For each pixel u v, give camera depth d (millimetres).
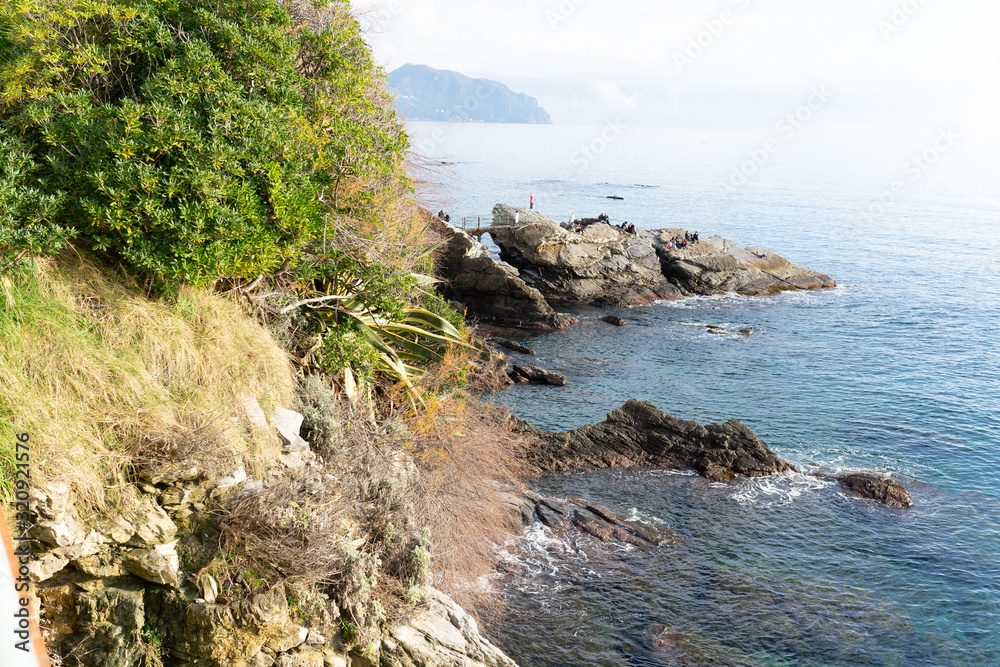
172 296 7973
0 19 7891
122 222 7324
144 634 6324
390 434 11734
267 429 7773
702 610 17641
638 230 67562
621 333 50062
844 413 34594
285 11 10125
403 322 13102
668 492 24453
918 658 16375
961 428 32906
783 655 16141
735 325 53125
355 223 10508
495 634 15875
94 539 6102
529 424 27531
